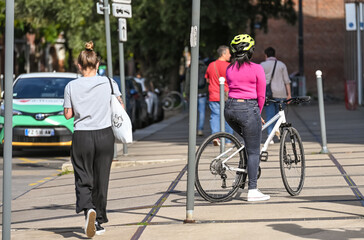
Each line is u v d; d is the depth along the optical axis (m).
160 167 29.05
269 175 23.91
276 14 88.81
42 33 112.88
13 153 39.12
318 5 123.62
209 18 77.88
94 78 16.42
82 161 16.28
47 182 27.52
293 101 20.66
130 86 54.53
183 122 62.62
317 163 26.67
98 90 16.30
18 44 124.75
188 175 16.97
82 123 16.25
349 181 22.12
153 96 64.75
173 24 79.38
